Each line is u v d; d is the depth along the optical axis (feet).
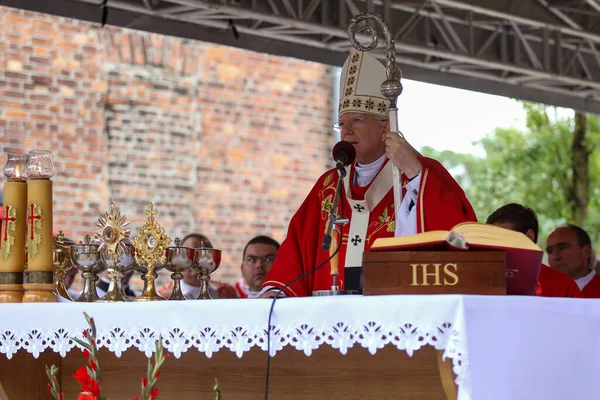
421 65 29.12
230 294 26.63
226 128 39.70
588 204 56.13
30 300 12.09
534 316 9.29
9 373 12.10
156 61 38.24
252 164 40.22
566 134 57.93
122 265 12.73
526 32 30.37
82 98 36.60
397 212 13.10
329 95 42.50
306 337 9.30
